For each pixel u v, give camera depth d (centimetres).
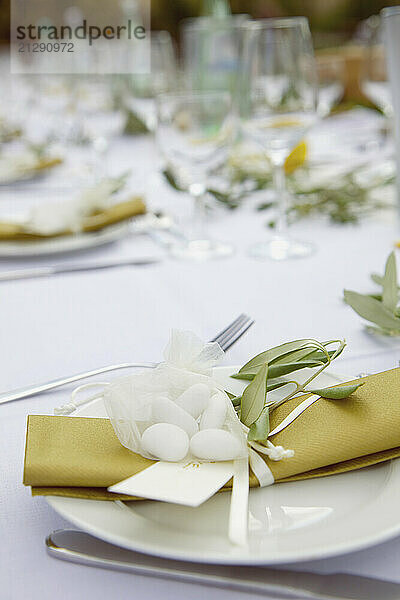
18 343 99
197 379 74
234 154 153
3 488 77
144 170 159
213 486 63
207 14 163
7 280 113
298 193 130
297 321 100
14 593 61
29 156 157
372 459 71
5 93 202
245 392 75
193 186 126
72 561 64
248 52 116
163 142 124
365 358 94
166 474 65
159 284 111
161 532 61
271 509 66
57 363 96
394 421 73
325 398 79
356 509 65
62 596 61
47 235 119
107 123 152
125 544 60
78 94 153
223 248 120
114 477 66
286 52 116
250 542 60
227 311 103
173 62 171
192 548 59
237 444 68
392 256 95
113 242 125
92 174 154
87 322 102
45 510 73
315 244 120
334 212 128
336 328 99
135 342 98
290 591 58
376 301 95
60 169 163
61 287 111
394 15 114
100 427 75
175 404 70
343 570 60
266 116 118
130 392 71
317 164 145
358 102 156
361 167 134
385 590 58
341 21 230
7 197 144
